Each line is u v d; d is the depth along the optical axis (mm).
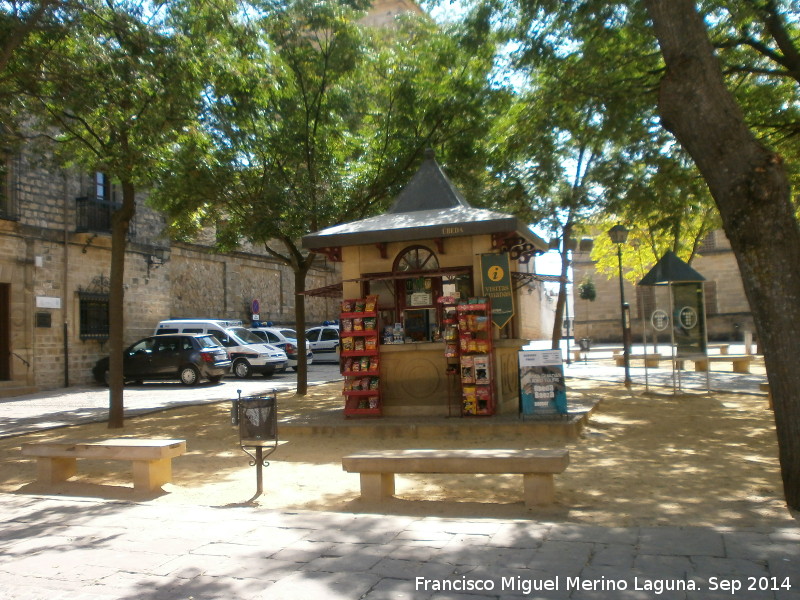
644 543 4902
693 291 15078
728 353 30906
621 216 19328
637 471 7562
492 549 4891
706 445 9016
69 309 22906
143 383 23734
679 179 13383
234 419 7234
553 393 10156
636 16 11391
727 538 4957
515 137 14125
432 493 6941
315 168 15719
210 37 12461
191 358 21938
